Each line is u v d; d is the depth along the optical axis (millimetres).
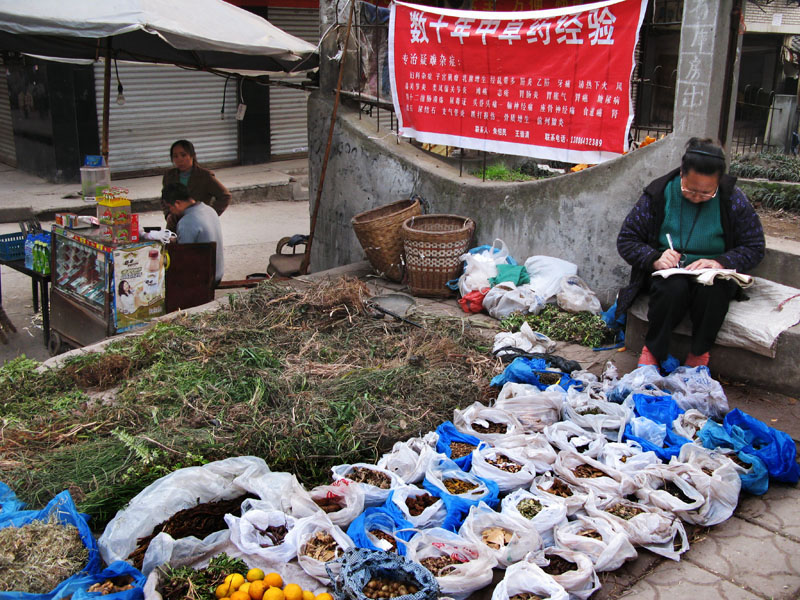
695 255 4504
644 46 5691
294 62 7605
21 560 2742
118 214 5500
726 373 4438
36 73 12172
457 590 2738
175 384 4301
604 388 4156
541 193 5820
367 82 7852
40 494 3248
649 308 4391
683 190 4359
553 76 5578
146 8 5754
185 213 6508
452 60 6203
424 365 4531
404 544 2887
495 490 3277
